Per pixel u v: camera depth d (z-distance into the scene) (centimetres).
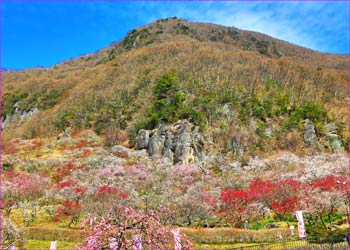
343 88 9512
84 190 4391
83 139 7612
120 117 8275
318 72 10512
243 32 17900
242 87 8438
